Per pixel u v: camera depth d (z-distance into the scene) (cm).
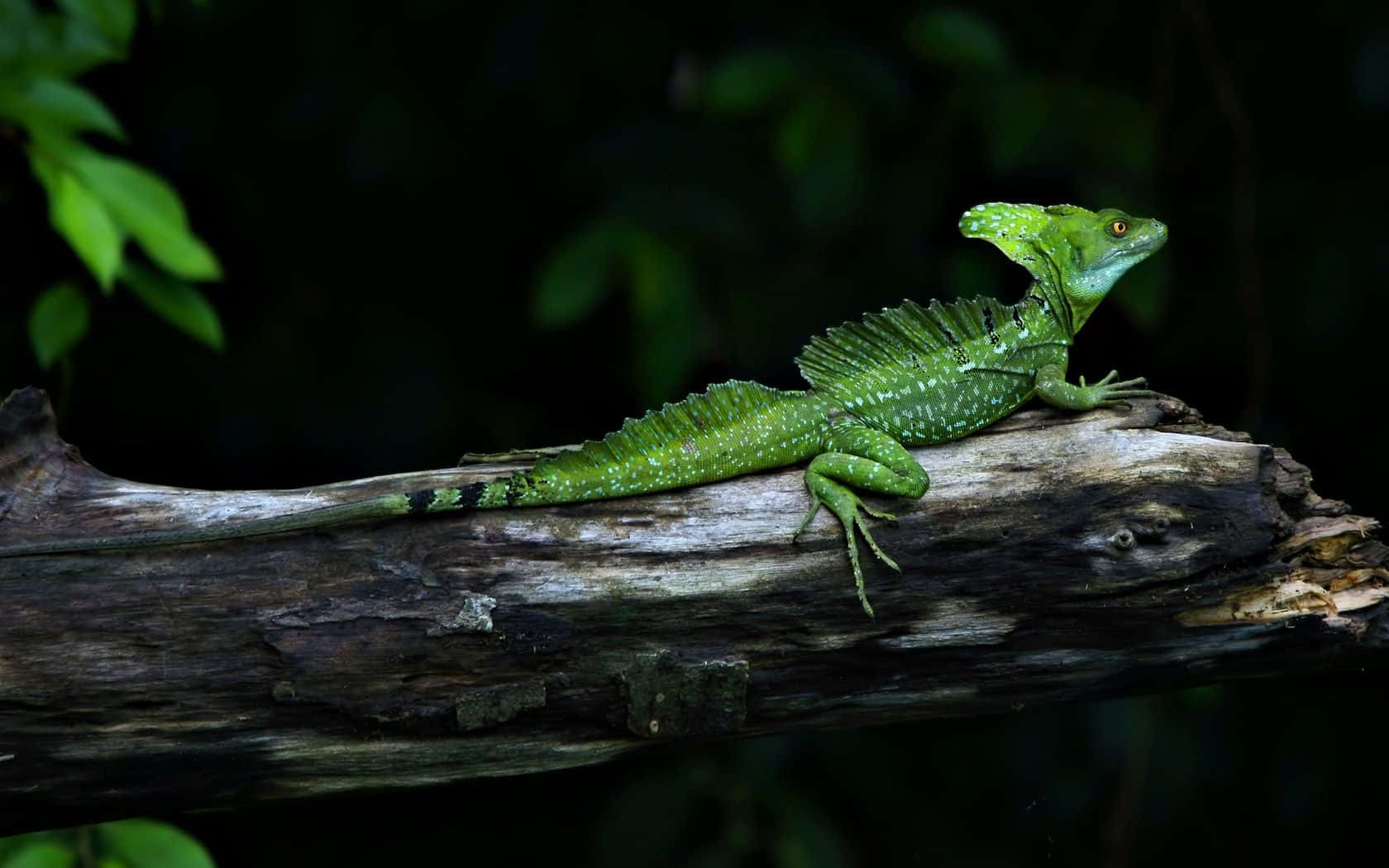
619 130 696
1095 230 472
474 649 379
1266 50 736
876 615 398
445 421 737
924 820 743
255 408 723
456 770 393
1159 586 396
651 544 395
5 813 367
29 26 468
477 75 723
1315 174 727
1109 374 453
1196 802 775
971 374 446
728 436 414
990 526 402
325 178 749
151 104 725
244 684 368
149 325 721
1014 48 741
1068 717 743
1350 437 748
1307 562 406
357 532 386
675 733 396
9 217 684
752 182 706
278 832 735
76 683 360
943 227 719
